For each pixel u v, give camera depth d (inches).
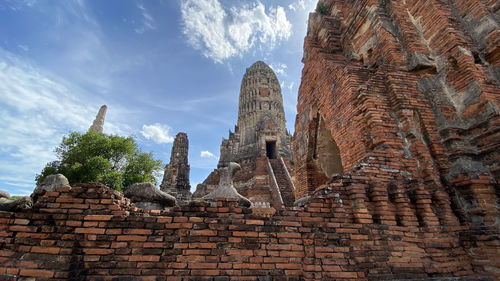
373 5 301.4
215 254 153.7
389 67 252.8
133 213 168.1
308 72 382.9
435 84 241.4
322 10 424.2
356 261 162.2
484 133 201.3
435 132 222.5
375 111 229.0
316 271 155.6
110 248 144.9
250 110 2012.8
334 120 283.0
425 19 270.8
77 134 731.4
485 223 176.2
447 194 196.4
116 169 728.3
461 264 171.6
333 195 187.8
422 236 178.9
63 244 139.2
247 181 1241.4
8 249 135.3
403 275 162.1
